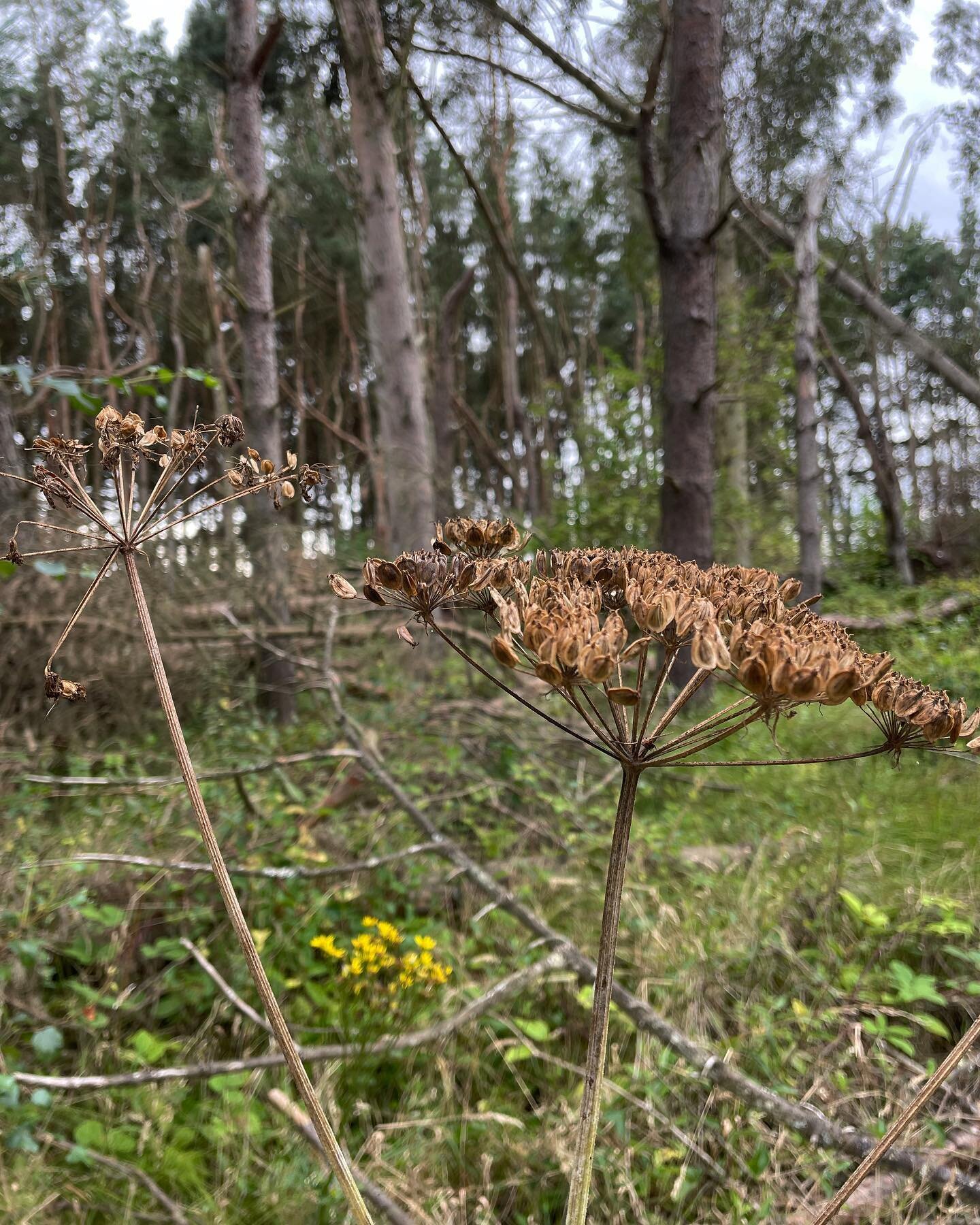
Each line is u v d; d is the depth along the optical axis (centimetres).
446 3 606
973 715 85
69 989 253
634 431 782
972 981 242
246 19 555
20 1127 183
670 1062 208
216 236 1720
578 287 2347
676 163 538
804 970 249
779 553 1129
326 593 615
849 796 385
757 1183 185
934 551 1396
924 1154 180
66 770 421
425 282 1508
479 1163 195
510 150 1056
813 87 826
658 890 309
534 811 381
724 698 522
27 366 266
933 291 1510
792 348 895
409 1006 232
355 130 624
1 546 385
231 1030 243
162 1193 179
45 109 1539
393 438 638
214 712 485
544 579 103
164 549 507
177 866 261
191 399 1691
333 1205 172
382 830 342
